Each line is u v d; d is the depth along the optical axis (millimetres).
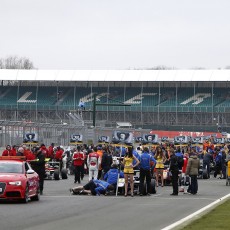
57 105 154250
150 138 83375
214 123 150875
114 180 43312
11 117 153750
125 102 157625
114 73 161000
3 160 37812
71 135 82000
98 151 59406
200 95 157750
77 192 43312
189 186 45219
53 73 161375
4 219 26703
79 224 24828
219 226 23516
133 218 27469
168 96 158125
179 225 23812
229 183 57375
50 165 63594
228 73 157125
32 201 37156
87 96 160125
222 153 69375
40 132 79188
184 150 75375
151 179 44719
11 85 164625
